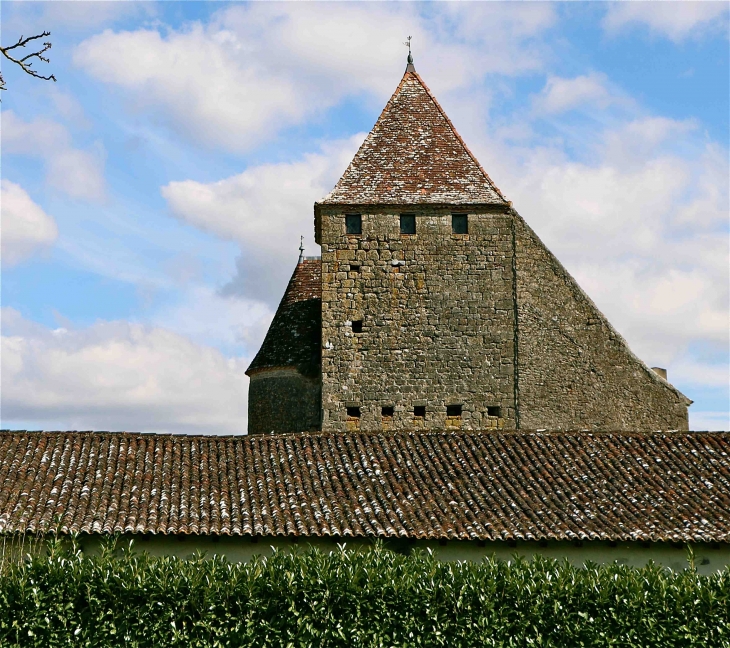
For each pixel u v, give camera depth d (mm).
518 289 38812
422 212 38938
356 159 39875
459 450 29000
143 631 18750
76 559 19562
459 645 19391
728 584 20438
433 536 23891
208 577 19250
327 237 38500
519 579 20016
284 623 19109
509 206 39125
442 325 38375
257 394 39969
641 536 24297
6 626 18375
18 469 25766
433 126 40875
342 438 29359
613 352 39000
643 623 19891
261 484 26250
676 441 30125
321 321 38750
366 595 19453
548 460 28609
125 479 25953
